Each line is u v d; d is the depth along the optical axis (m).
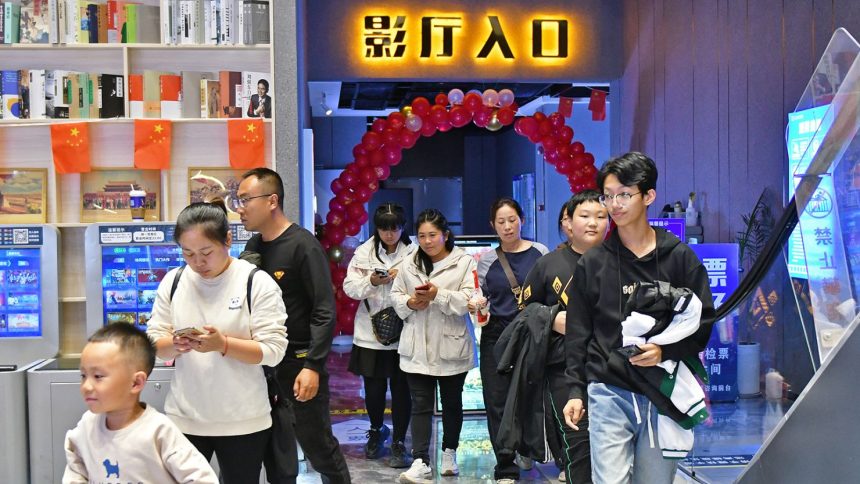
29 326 4.28
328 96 11.59
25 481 3.88
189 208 2.89
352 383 8.03
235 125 4.42
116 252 4.21
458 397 4.91
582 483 3.27
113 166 4.54
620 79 9.45
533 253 4.82
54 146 4.35
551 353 3.78
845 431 2.51
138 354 2.32
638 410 2.70
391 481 4.92
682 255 2.73
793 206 3.56
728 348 4.93
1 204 4.45
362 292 5.19
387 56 9.01
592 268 2.84
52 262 4.25
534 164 15.30
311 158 6.01
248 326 2.96
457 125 8.45
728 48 7.14
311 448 3.60
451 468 4.95
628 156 2.72
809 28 5.88
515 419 4.00
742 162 6.90
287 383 3.53
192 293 2.98
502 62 9.16
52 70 4.44
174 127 4.57
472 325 5.06
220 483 3.81
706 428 4.77
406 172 18.28
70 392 3.86
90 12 4.41
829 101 3.24
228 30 4.46
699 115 7.70
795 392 4.56
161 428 2.36
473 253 6.19
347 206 8.52
